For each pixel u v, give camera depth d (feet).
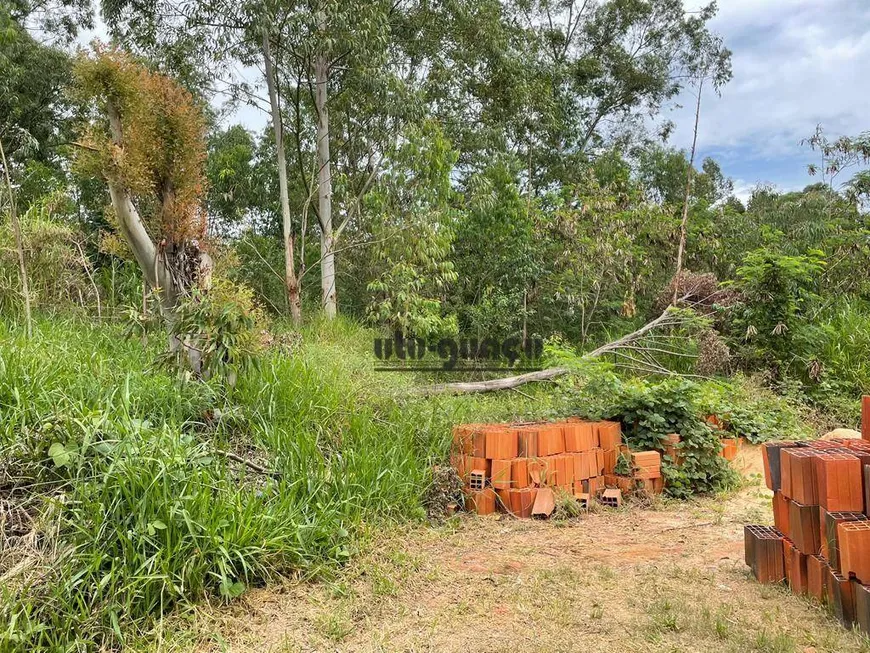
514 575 11.36
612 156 59.31
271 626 9.32
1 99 47.93
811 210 42.52
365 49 36.01
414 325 32.35
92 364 14.67
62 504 9.57
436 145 34.50
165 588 9.36
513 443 16.05
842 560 8.84
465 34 42.88
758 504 16.42
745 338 28.96
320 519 12.16
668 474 17.21
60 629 8.22
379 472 14.60
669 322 30.09
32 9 55.42
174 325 14.92
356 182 45.52
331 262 39.55
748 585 10.66
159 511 10.05
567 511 15.56
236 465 13.17
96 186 37.88
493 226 38.09
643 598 10.17
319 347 24.73
